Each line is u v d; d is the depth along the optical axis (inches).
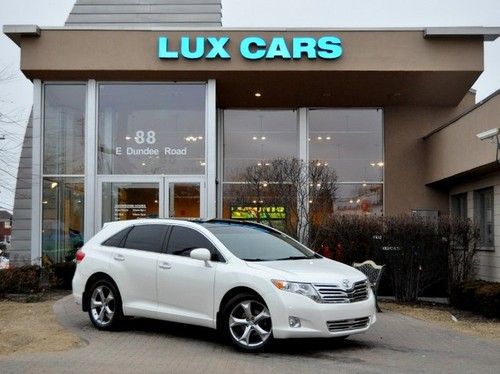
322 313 310.3
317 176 649.0
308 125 835.4
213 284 335.9
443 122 814.5
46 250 709.9
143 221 390.0
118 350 327.6
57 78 711.7
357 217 599.8
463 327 426.3
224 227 369.7
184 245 362.0
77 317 434.3
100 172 719.7
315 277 319.3
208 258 335.9
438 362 310.2
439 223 571.2
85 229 704.4
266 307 317.1
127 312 373.4
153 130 724.0
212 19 799.7
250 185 693.3
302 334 308.7
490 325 436.1
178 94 727.1
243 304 324.8
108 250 390.9
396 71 682.8
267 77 703.7
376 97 783.7
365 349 340.2
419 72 685.3
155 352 323.3
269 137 840.9
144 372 277.3
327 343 354.6
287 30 684.1
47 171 718.5
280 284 313.7
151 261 366.3
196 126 721.6
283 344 348.5
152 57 685.3
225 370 283.4
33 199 708.0
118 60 684.7
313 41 680.4
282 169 654.5
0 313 458.3
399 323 430.6
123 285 375.6
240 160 836.0
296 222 623.5
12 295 554.9
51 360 301.6
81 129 721.0
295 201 637.9
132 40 686.5
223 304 333.7
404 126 817.5
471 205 705.0
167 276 356.5
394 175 810.2
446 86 735.7
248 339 322.7
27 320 423.8
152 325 401.7
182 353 321.4
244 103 820.6
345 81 717.9
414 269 560.7
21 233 749.9
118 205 717.3
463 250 592.1
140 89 728.3
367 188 820.0
